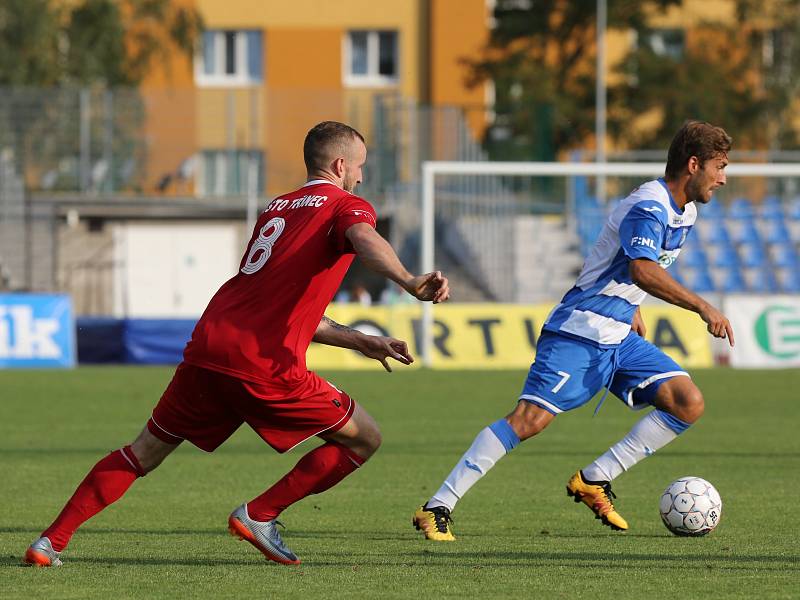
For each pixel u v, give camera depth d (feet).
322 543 81.71
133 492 108.06
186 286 392.68
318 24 471.62
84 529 88.12
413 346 260.62
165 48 450.30
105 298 384.47
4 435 151.94
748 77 489.26
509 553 77.41
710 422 167.94
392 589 65.36
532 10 487.61
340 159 70.79
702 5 503.61
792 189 362.53
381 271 63.98
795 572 70.64
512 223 334.85
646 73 481.46
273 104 370.53
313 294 67.97
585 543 81.66
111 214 368.07
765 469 122.93
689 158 81.25
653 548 79.46
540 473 120.98
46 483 112.57
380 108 363.97
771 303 260.01
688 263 327.47
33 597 63.16
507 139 397.19
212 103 369.09
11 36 426.51
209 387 68.39
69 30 440.04
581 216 339.36
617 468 86.17
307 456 71.46
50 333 256.52
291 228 68.13
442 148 362.94
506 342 258.57
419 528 83.30
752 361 258.16
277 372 67.56
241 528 71.26
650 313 258.98
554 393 82.33
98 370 248.93
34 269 359.25
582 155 402.11
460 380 229.45
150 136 367.04
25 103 359.25
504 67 473.26
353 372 247.09
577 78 488.85
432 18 473.67
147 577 68.74
